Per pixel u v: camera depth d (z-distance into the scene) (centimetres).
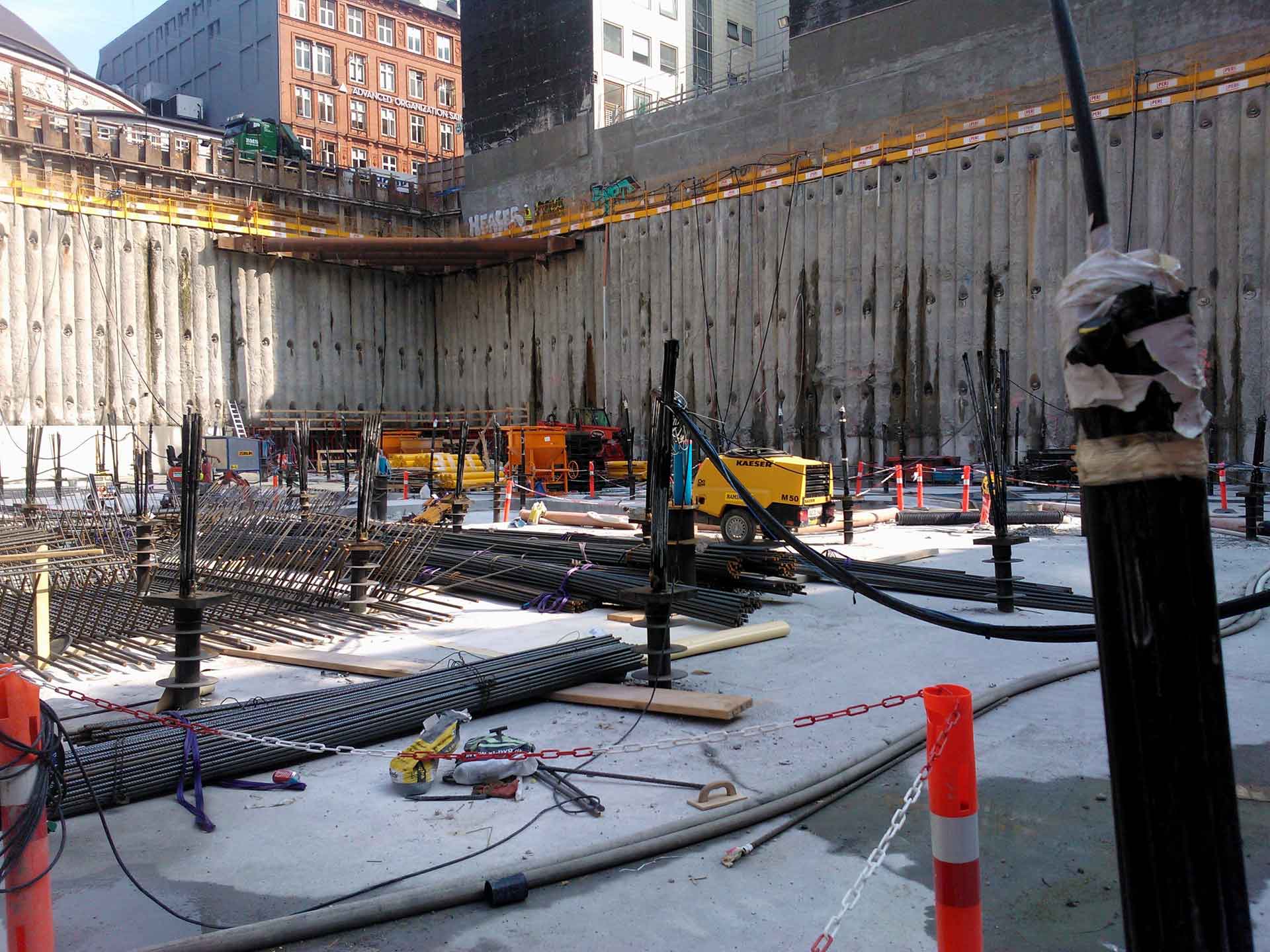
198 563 1257
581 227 4147
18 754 261
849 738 580
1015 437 2753
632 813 471
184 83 7756
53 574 1042
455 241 4225
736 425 3525
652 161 3984
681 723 621
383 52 7294
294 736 551
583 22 4278
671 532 978
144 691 732
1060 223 2920
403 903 375
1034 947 349
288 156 4644
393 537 1298
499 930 366
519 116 4534
